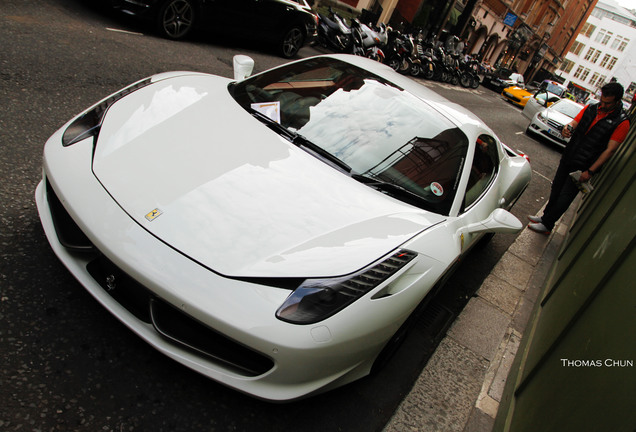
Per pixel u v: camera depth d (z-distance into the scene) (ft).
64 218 6.57
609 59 285.23
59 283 7.02
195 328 5.80
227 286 5.57
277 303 5.60
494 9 117.08
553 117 42.70
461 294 12.01
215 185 6.61
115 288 6.07
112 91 15.03
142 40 21.76
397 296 6.59
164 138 7.29
